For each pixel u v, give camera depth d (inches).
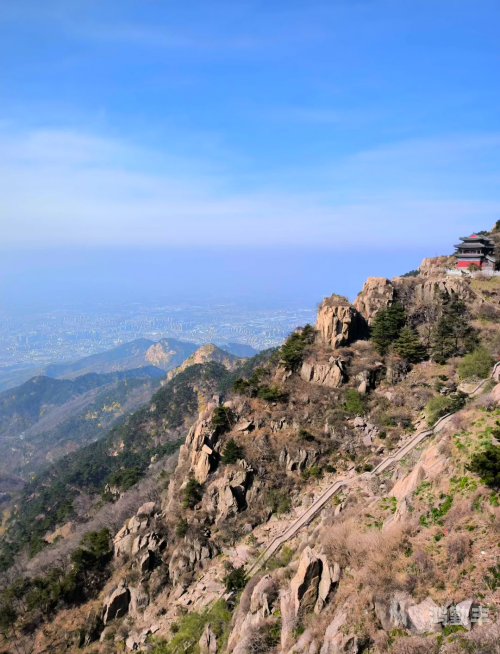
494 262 3248.0
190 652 1380.4
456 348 2479.1
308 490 1942.7
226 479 1995.6
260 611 1152.2
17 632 1883.6
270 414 2247.8
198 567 1806.1
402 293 2896.2
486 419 1334.9
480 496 1055.6
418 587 896.3
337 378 2335.1
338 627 922.1
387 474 1748.3
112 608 1793.8
